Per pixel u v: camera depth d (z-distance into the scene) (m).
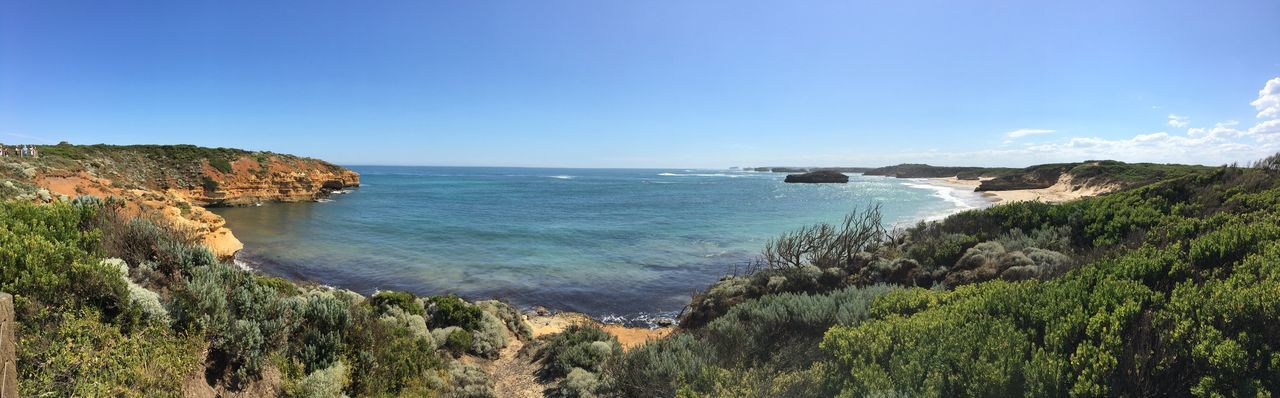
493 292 19.94
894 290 9.43
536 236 33.59
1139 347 4.90
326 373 6.60
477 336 11.45
